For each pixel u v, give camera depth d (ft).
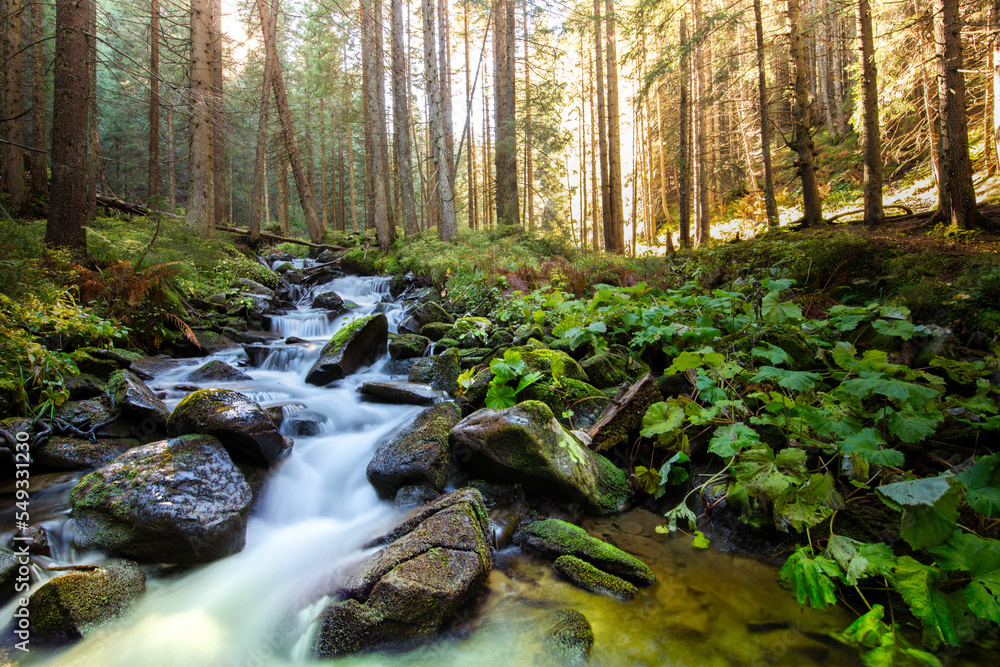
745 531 10.54
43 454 12.65
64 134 21.88
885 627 7.63
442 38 61.16
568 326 18.43
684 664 7.33
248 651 7.92
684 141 44.50
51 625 7.80
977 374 11.81
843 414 10.80
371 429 15.69
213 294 28.84
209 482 10.94
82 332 17.02
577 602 8.78
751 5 39.14
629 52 40.86
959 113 25.17
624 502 12.28
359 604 8.00
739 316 15.90
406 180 53.11
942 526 7.49
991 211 28.35
